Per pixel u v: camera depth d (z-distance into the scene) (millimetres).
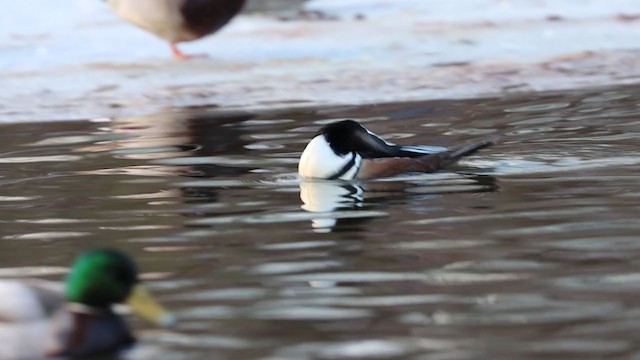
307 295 9766
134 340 8867
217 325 9109
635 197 12586
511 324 8891
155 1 22469
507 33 24312
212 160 15516
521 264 10391
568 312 9094
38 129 18219
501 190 13188
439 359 8258
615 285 9695
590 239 11070
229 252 11141
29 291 8859
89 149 16547
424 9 27406
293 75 21453
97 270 8852
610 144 15367
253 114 18750
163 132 17594
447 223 11898
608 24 24797
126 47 24172
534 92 19453
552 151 15102
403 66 21797
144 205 13180
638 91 19094
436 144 16016
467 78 20672
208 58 23094
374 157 14164
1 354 8562
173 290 10016
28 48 24203
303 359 8344
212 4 22562
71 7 27750
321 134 14312
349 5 28250
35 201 13586
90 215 12844
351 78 21047
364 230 11758
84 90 20875
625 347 8352
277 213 12586
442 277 10117
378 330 8875
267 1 26891
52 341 8648
